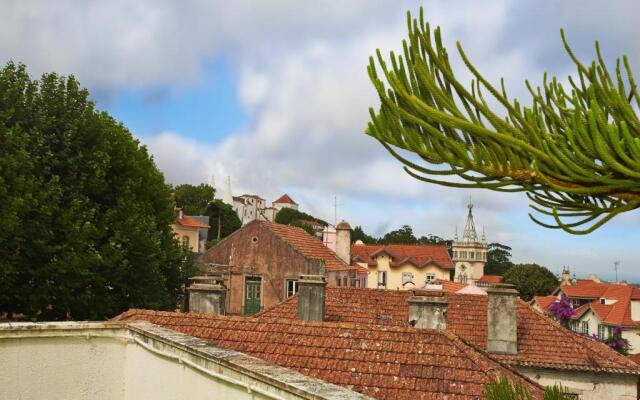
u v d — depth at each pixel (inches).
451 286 1517.0
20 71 820.6
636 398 546.9
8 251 696.4
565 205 143.7
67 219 759.1
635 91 137.5
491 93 139.4
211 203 3309.5
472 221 4067.4
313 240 1483.8
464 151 137.9
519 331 612.1
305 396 146.3
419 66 140.0
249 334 386.0
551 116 141.0
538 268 3223.4
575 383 558.3
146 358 216.2
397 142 145.0
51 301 772.0
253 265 1299.2
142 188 935.0
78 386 219.5
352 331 374.9
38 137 772.6
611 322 1831.9
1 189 694.5
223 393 175.6
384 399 310.7
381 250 2778.1
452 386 317.4
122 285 839.7
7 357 204.4
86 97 861.8
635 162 124.6
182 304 1096.8
